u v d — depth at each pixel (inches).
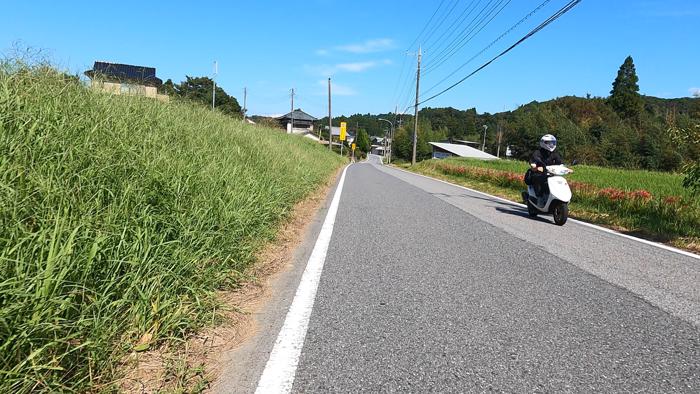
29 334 74.5
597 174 720.3
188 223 144.1
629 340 112.7
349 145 4325.8
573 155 2549.2
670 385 91.1
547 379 91.7
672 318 129.3
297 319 119.9
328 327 115.1
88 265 94.2
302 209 331.0
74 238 98.7
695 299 148.3
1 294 78.2
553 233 271.0
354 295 140.2
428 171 1273.4
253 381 88.7
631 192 414.9
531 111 3518.7
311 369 93.4
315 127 4148.6
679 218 326.0
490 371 94.3
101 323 86.7
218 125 354.3
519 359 100.1
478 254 201.9
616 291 153.7
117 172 143.9
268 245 201.8
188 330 108.5
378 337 109.6
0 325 73.9
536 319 124.4
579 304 138.4
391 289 146.8
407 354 101.0
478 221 302.2
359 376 90.8
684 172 324.5
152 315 102.0
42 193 111.2
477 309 130.7
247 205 196.7
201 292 124.7
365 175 906.7
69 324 82.1
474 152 3198.8
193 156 211.6
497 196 550.6
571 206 433.4
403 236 237.9
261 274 161.3
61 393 72.9
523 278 165.2
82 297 91.2
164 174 162.4
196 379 88.3
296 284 150.5
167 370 89.7
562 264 189.6
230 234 161.8
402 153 4025.6
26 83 169.3
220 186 195.9
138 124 208.2
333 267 172.2
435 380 90.0
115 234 109.7
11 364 73.7
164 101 306.5
